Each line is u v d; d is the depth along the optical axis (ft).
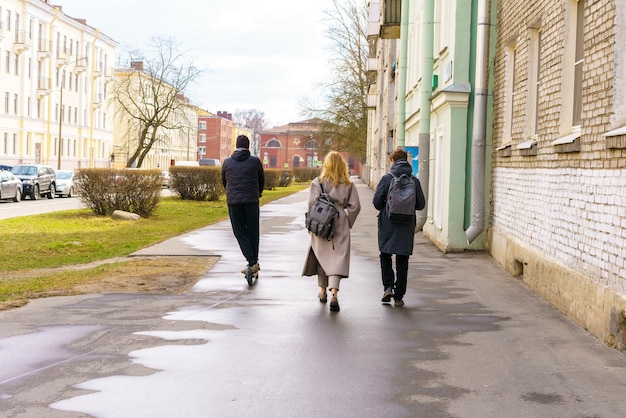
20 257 53.26
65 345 23.89
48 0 279.28
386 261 32.30
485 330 26.94
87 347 23.67
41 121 255.70
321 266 31.73
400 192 31.42
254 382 20.15
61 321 27.66
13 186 134.21
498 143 47.06
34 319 27.99
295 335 25.94
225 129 541.75
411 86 84.74
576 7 31.48
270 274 40.63
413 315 29.76
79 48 290.15
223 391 19.30
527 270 36.96
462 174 50.88
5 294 33.94
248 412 17.66
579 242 28.40
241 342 24.72
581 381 20.44
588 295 26.66
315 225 30.83
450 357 23.04
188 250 52.29
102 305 31.09
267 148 522.88
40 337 24.97
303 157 521.24
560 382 20.34
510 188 42.55
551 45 33.83
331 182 31.76
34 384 19.67
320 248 31.32
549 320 28.73
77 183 94.07
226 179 37.63
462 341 25.22
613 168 24.59
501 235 44.57
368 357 22.98
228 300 32.60
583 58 28.55
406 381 20.39
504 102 45.42
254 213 37.50
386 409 17.98
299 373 21.08
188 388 19.51
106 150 322.96
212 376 20.66
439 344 24.77
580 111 30.76
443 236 52.54
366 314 29.94
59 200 145.79
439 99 53.72
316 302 32.53
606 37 25.43
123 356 22.62
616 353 23.44
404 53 79.41
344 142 234.17
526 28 39.75
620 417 17.49
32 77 248.32
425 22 58.65
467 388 19.76
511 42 44.09
